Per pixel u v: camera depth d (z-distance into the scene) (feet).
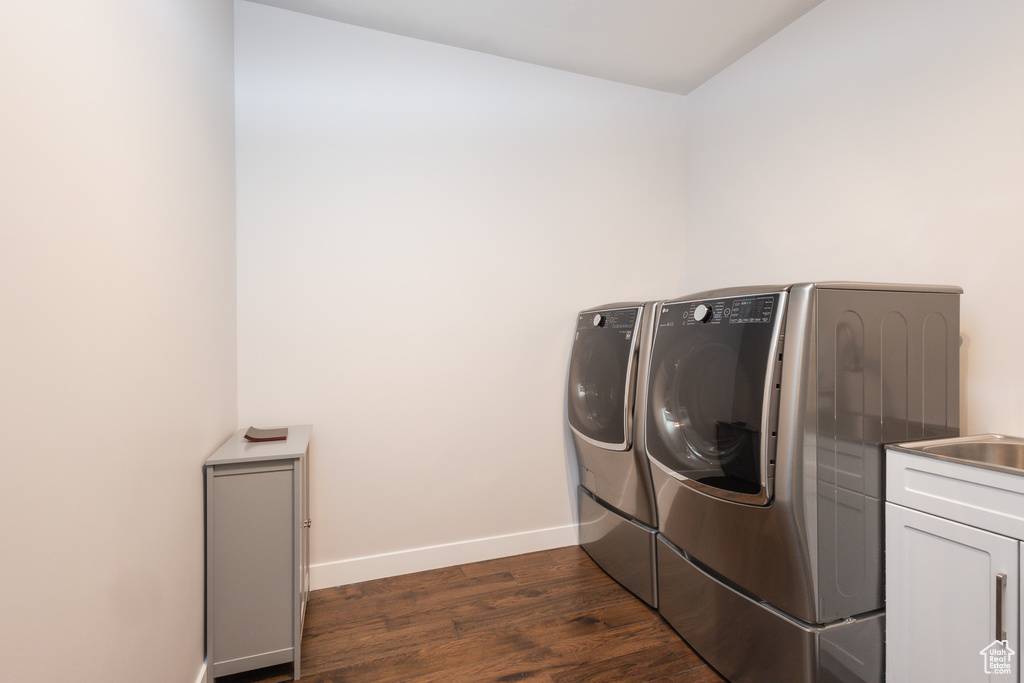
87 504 2.90
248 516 5.42
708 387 5.38
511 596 7.18
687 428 5.71
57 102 2.64
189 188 4.87
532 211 8.86
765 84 8.31
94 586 2.97
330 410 7.59
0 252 2.17
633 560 7.12
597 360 7.72
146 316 3.78
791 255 7.89
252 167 7.22
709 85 9.53
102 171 3.12
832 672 4.53
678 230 10.08
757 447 4.69
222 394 6.15
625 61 8.84
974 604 4.06
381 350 7.87
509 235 8.69
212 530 5.30
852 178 6.95
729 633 5.35
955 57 5.73
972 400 5.57
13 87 2.26
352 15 7.48
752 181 8.62
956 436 5.31
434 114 8.19
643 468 6.65
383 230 7.88
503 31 7.91
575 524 9.16
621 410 6.89
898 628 4.66
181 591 4.54
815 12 7.42
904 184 6.29
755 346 4.81
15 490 2.26
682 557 6.11
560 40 8.16
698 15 7.61
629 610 6.81
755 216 8.57
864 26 6.75
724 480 5.10
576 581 7.64
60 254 2.65
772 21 7.78
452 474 8.29
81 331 2.85
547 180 8.98
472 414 8.41
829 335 4.56
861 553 4.76
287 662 5.74
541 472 8.89
